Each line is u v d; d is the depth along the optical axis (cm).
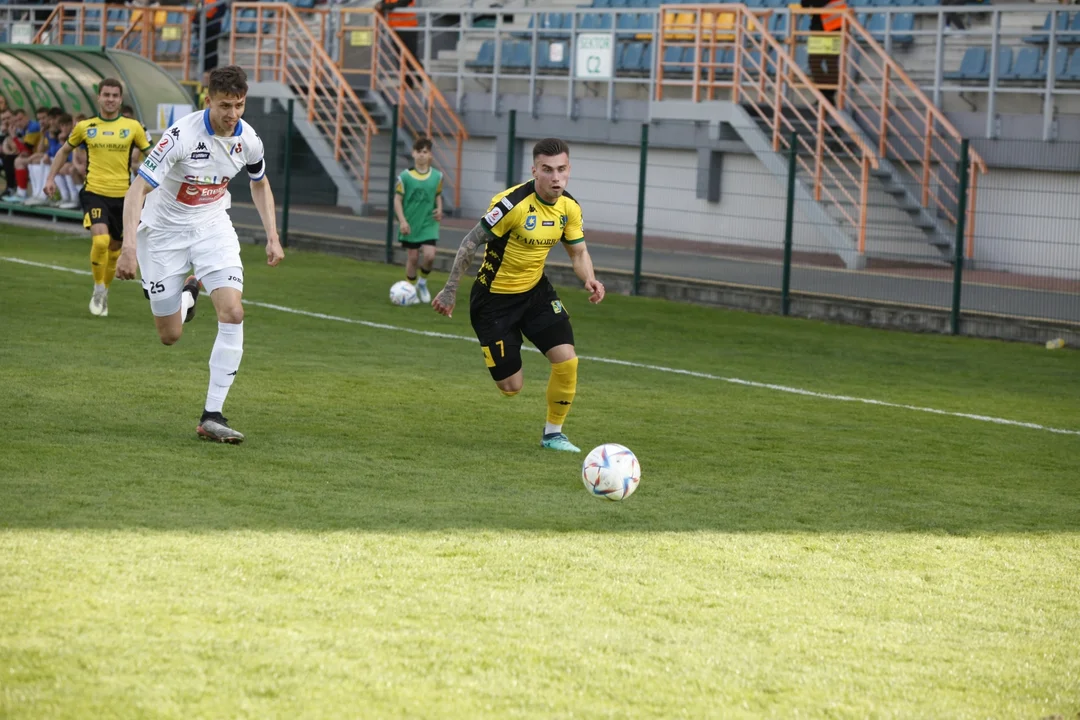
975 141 5334
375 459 1847
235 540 1366
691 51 6444
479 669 1039
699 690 1027
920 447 2233
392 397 2397
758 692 1032
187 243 1939
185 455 1778
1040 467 2108
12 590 1155
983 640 1204
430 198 4012
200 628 1090
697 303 4562
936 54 5525
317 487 1645
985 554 1522
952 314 4034
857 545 1526
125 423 1975
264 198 2011
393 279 4706
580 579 1312
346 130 7375
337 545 1372
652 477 1852
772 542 1512
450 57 7488
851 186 5506
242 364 2675
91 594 1158
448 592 1238
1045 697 1062
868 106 5797
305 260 5219
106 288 3186
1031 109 5459
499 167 7112
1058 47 5406
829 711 1003
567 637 1130
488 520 1528
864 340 3844
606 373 2903
